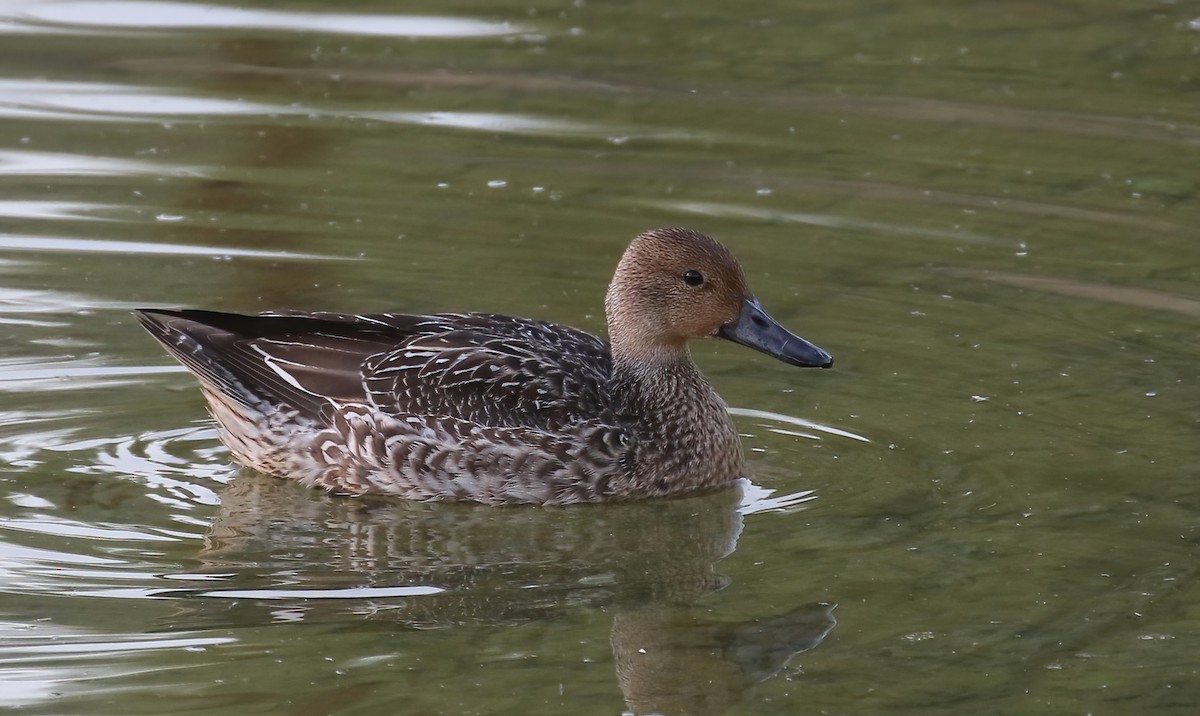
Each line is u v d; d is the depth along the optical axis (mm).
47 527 11484
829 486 12461
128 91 20047
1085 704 9344
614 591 10828
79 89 20047
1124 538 11484
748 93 20266
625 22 22547
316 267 15930
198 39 21703
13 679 9422
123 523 11641
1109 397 13711
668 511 12328
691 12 22938
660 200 17484
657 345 12891
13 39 21484
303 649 9914
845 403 13805
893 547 11430
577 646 10031
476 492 12359
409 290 15477
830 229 16938
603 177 18062
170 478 12453
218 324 12703
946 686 9562
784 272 16016
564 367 12812
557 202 17438
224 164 18234
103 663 9648
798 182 17938
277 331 12750
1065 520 11773
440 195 17594
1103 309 15336
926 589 10805
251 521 11852
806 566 11172
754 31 22281
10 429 12992
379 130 19156
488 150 18719
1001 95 20172
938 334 14914
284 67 20875
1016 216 17234
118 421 13305
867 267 16156
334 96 20047
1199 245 16594
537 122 19438
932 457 12844
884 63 21156
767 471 12750
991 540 11500
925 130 19281
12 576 10719
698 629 10273
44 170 17906
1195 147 18719
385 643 10000
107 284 15523
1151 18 22578
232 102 19844
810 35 22141
